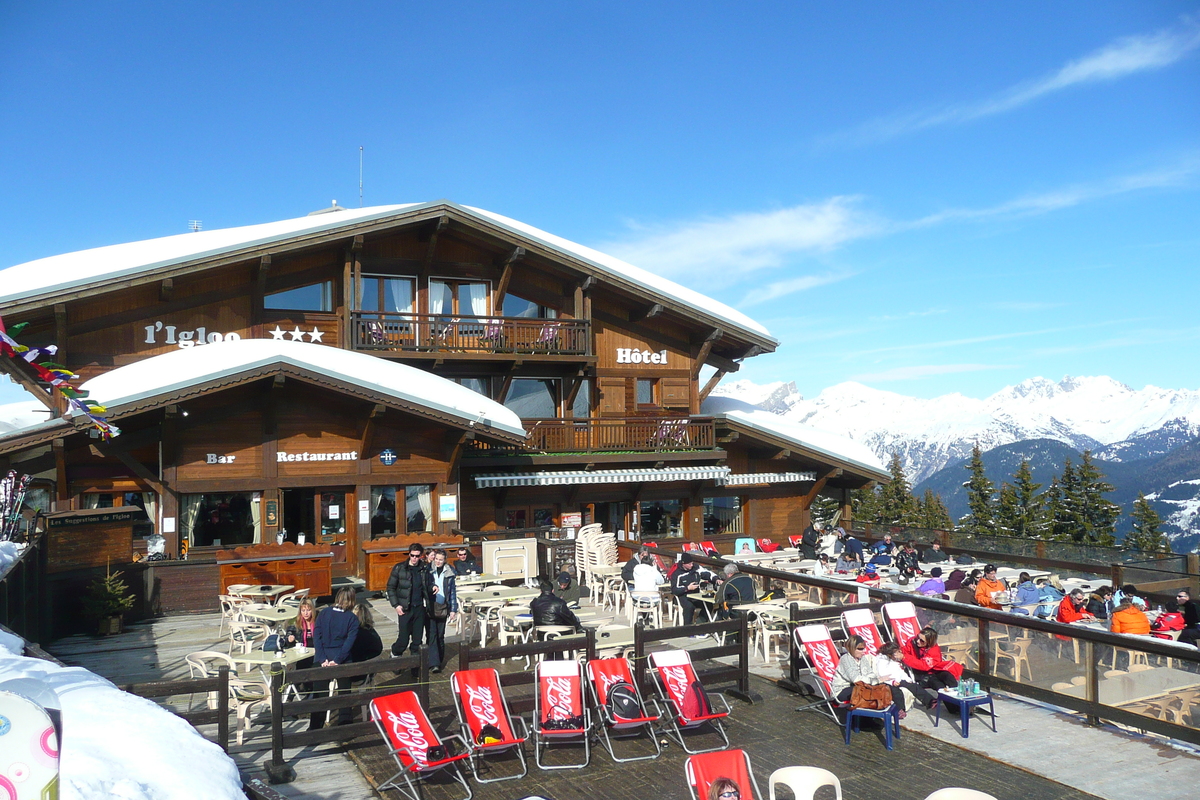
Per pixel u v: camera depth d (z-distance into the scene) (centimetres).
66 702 695
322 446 2094
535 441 2709
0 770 414
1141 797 861
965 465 7150
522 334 2716
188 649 1495
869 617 1274
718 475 2870
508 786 909
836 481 3341
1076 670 1116
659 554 2145
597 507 2922
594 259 2847
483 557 2038
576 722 985
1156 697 1022
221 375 1806
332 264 2530
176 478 1919
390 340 2550
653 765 965
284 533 2020
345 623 1083
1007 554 2620
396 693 1005
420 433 2205
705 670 1208
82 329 2159
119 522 1750
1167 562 2220
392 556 2009
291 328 2452
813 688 1230
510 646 1059
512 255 2634
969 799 660
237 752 1000
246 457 2002
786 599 1572
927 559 2809
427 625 1326
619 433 2825
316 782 913
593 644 1123
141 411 1741
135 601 1755
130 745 621
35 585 1452
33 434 1667
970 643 1266
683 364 3089
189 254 2131
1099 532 6156
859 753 995
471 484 2630
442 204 2467
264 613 1358
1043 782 902
